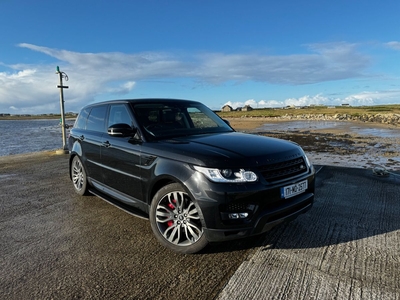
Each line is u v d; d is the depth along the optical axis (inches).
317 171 251.4
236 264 109.0
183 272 104.4
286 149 123.0
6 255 118.6
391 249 117.7
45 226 148.6
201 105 188.2
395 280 97.0
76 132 203.6
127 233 139.2
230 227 103.8
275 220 110.7
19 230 143.8
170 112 160.7
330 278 98.6
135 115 147.6
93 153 175.0
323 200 177.6
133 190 139.4
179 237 116.8
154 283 98.0
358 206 167.2
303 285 95.0
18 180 253.3
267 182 107.5
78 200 192.1
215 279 99.7
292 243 124.2
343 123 1248.8
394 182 215.6
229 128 172.1
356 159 335.9
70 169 214.2
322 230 136.3
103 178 167.0
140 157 132.0
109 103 175.2
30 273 105.1
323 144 499.5
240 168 104.8
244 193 102.5
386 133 716.0
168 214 120.6
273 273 102.1
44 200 193.2
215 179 103.6
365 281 96.7
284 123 1385.3
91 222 153.5
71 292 93.7
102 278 101.5
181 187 113.2
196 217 112.0
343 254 114.3
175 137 139.5
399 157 349.7
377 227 139.0
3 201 192.1
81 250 122.3
